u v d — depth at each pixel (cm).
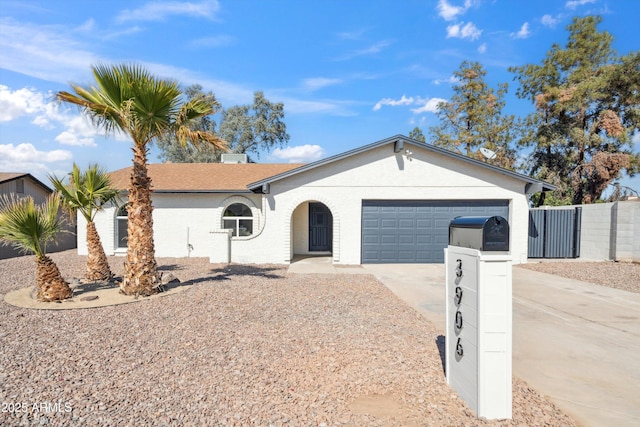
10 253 1820
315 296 896
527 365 519
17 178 2089
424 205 1466
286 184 1459
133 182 884
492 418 368
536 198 2712
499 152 3098
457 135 3362
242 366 486
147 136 901
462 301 406
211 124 4275
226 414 370
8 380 441
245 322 680
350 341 584
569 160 2741
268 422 356
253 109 4309
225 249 1449
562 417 376
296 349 548
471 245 391
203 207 1692
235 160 2312
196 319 695
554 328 692
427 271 1300
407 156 1456
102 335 603
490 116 3334
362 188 1456
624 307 848
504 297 367
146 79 823
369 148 1424
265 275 1192
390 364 496
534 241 1609
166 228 1684
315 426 351
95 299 846
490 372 368
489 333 367
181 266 1386
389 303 839
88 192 1052
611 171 2331
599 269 1333
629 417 384
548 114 2872
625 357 548
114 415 366
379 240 1462
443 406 391
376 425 355
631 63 2447
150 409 378
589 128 2744
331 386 432
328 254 1731
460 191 1454
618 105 2652
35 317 706
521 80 3091
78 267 1362
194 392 414
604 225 1530
